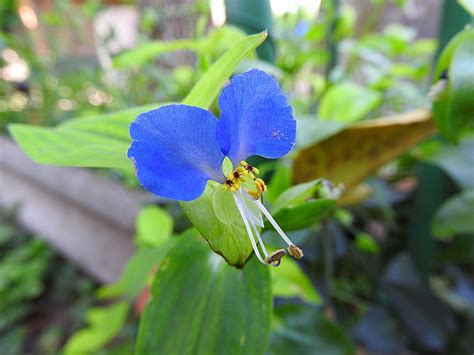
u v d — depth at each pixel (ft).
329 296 0.31
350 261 0.38
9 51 0.87
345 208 0.35
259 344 0.15
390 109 0.44
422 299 0.34
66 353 0.34
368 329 0.34
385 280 0.35
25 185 0.79
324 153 0.24
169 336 0.15
